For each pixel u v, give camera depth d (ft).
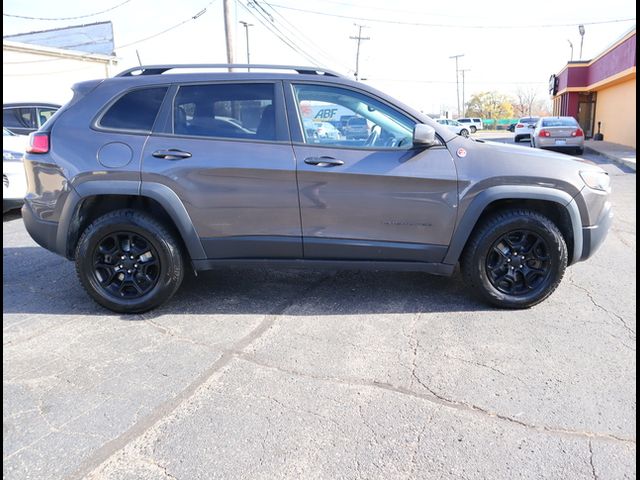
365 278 15.85
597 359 10.65
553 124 61.52
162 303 13.30
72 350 11.21
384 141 12.76
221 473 7.45
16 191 25.73
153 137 12.76
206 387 9.71
